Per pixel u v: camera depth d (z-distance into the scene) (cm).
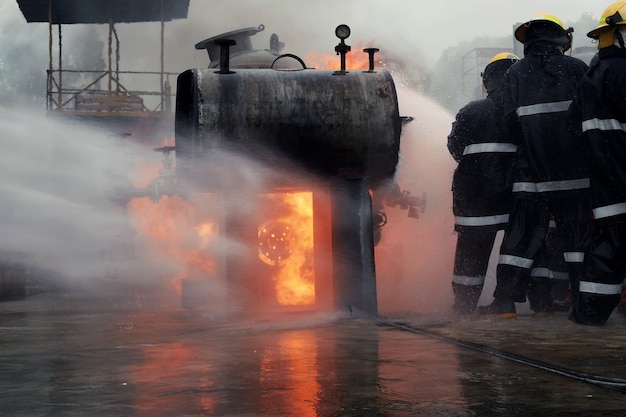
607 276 581
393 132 653
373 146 649
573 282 642
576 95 620
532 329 550
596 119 600
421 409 266
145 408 275
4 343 490
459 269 678
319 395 293
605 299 577
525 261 650
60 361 400
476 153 669
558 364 370
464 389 302
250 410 268
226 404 279
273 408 271
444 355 400
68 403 287
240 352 423
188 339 496
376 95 653
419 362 375
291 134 638
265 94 638
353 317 634
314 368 359
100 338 512
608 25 596
